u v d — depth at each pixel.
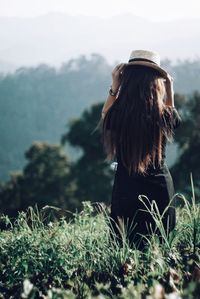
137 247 4.54
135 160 4.61
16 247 4.36
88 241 4.40
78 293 3.71
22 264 4.20
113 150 4.75
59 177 71.62
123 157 4.67
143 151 4.61
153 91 4.61
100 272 4.11
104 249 4.35
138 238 4.64
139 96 4.61
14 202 68.06
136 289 3.31
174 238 4.46
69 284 3.86
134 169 4.64
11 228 4.98
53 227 4.97
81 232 4.77
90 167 71.19
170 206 4.72
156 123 4.60
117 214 4.76
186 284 3.54
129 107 4.62
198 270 3.76
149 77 4.64
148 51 4.76
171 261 4.12
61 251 4.29
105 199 69.81
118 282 3.82
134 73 4.68
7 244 4.53
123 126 4.62
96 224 5.02
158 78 4.67
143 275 3.93
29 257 4.26
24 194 69.00
